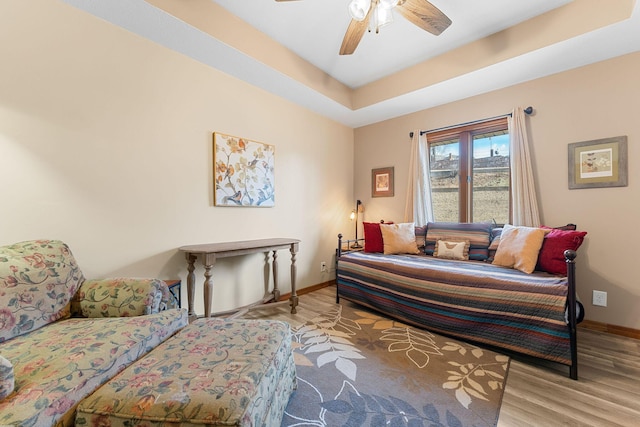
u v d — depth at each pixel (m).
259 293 2.87
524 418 1.25
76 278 1.46
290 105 3.19
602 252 2.26
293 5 2.03
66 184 1.70
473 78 2.58
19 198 1.54
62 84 1.68
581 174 2.34
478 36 2.38
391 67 2.91
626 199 2.16
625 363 1.71
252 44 2.28
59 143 1.67
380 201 3.88
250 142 2.75
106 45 1.85
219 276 2.53
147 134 2.05
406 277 2.35
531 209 2.53
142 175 2.03
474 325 1.94
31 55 1.57
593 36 1.94
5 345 1.05
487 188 3.01
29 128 1.57
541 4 2.00
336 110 3.45
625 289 2.16
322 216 3.67
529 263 2.04
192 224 2.33
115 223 1.90
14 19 1.53
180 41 2.06
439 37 2.39
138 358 1.10
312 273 3.54
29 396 0.77
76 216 1.74
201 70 2.37
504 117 2.73
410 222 3.44
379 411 1.30
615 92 2.20
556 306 1.60
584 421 1.23
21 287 1.20
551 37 2.05
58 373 0.87
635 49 2.10
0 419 0.70
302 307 2.86
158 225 2.12
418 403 1.36
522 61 2.28
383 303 2.51
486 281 1.91
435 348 1.94
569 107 2.40
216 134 2.46
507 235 2.34
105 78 1.85
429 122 3.35
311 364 1.73
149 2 1.68
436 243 2.86
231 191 2.59
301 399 1.38
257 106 2.82
